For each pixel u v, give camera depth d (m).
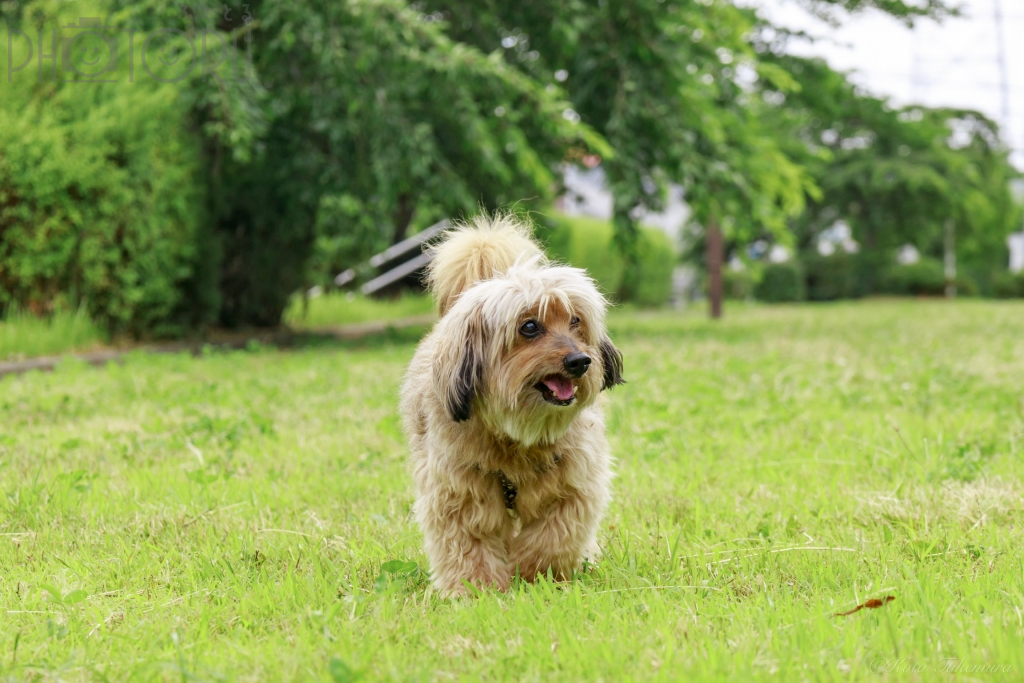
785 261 32.78
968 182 33.28
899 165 31.66
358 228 13.59
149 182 10.68
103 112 9.99
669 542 3.61
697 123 13.77
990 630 2.46
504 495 3.36
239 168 12.77
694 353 11.27
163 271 11.09
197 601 3.10
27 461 5.21
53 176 9.67
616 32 13.54
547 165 14.16
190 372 9.06
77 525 4.07
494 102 12.20
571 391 3.14
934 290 34.38
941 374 8.12
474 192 13.69
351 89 11.42
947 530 3.63
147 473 4.86
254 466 5.16
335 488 4.64
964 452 4.84
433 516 3.36
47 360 9.29
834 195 33.28
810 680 2.25
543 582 3.13
